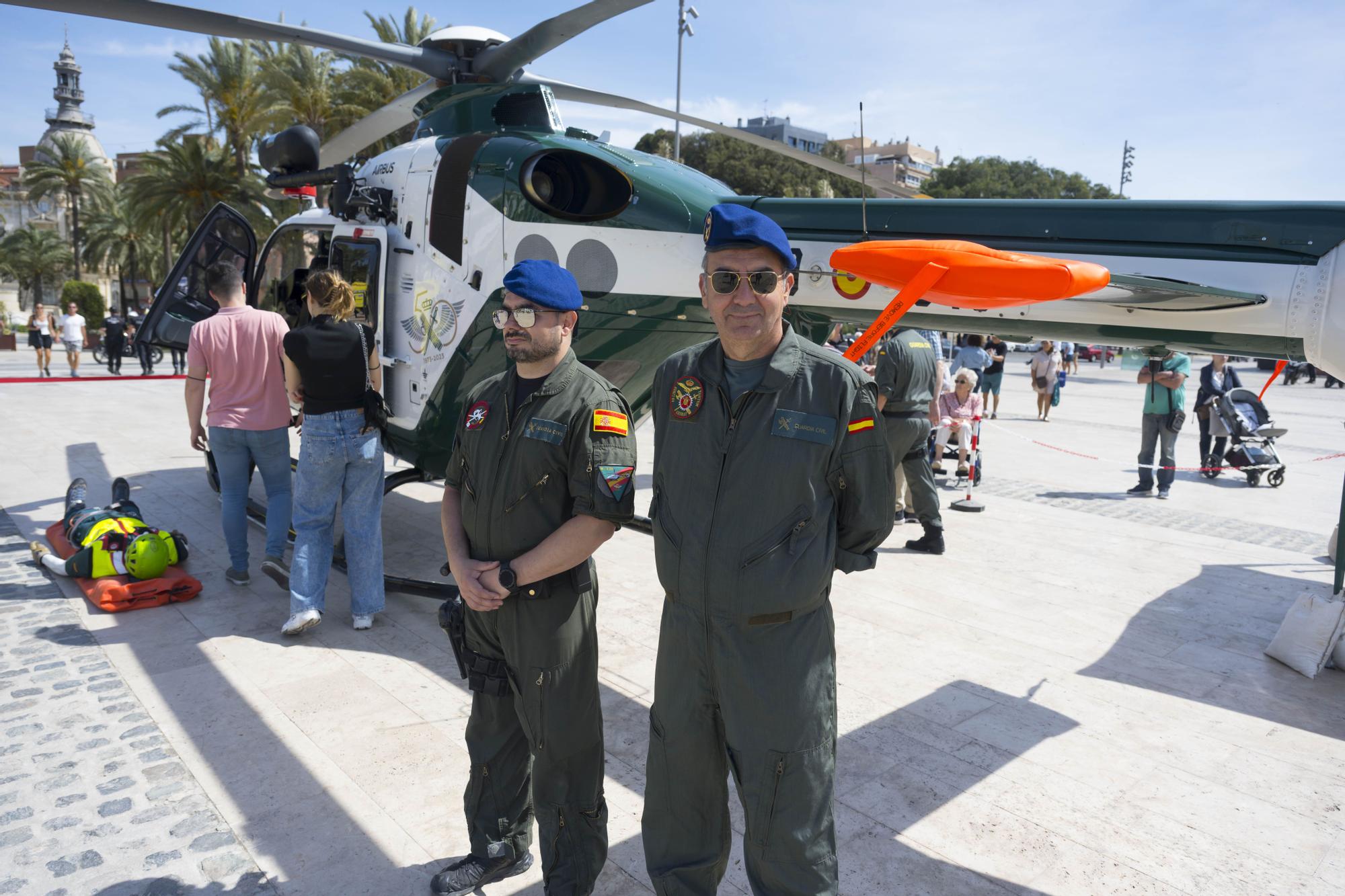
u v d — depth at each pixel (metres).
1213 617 4.73
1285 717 3.56
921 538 5.94
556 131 4.83
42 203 72.44
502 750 2.34
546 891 2.21
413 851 2.53
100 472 7.52
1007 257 2.32
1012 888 2.44
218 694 3.47
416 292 4.73
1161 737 3.36
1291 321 3.04
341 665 3.78
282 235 5.87
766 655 1.87
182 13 3.90
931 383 5.64
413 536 5.83
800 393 1.88
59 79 84.88
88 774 2.88
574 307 2.13
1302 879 2.51
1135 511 7.42
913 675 3.89
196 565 5.11
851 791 2.93
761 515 1.86
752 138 5.04
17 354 28.23
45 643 3.93
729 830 2.13
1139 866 2.56
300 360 3.79
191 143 29.08
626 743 3.22
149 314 6.00
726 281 1.85
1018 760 3.16
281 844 2.54
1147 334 3.34
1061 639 4.36
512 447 2.14
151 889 2.32
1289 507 7.82
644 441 10.06
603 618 4.50
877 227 3.81
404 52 4.81
